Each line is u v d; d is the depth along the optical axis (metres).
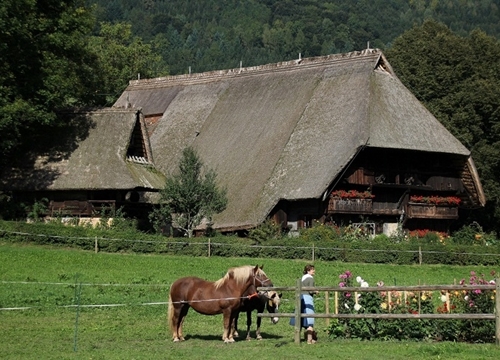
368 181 61.16
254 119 69.06
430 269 48.03
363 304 25.45
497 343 23.31
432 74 76.50
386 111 62.41
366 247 49.75
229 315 24.88
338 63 68.31
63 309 30.73
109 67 95.25
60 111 59.00
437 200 64.44
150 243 46.75
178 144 72.06
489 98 71.81
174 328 25.14
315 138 62.25
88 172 55.38
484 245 57.34
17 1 50.16
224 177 64.69
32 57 52.34
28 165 56.22
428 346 23.38
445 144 63.59
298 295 24.47
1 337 25.12
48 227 46.25
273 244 49.28
